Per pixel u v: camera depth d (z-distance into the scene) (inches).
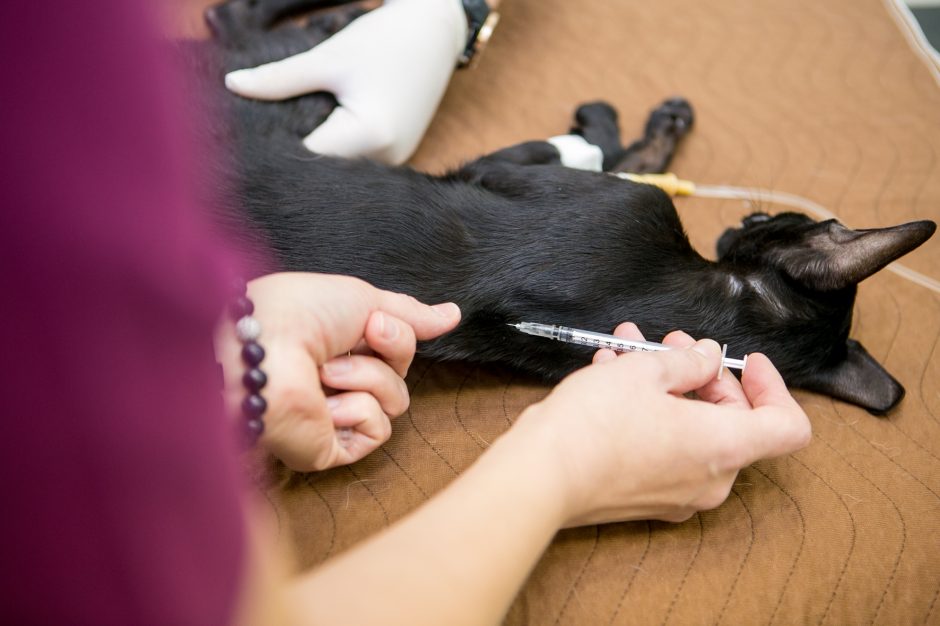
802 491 46.7
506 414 49.4
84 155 14.3
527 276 51.6
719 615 41.6
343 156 56.2
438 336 45.5
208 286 18.3
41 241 14.1
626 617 40.8
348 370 38.5
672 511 40.6
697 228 65.7
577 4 81.0
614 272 52.9
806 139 71.9
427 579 26.2
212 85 57.1
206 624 17.0
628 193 55.6
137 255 15.3
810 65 77.6
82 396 14.9
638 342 47.3
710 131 72.5
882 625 43.3
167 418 16.4
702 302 54.2
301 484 43.9
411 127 60.5
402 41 59.6
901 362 57.2
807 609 42.8
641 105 73.9
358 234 49.9
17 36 13.3
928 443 51.8
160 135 15.4
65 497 15.0
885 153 70.9
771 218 60.8
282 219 49.5
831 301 54.4
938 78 76.4
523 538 29.3
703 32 79.7
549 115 72.1
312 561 40.9
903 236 49.9
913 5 91.2
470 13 68.6
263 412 32.1
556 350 51.9
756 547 44.1
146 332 15.9
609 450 34.4
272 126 56.7
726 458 38.4
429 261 50.9
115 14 14.2
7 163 13.7
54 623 15.6
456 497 29.7
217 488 17.6
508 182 56.6
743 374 45.1
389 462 45.4
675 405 37.3
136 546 15.8
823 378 54.1
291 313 34.5
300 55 57.9
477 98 72.6
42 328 14.3
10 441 14.4
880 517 46.4
